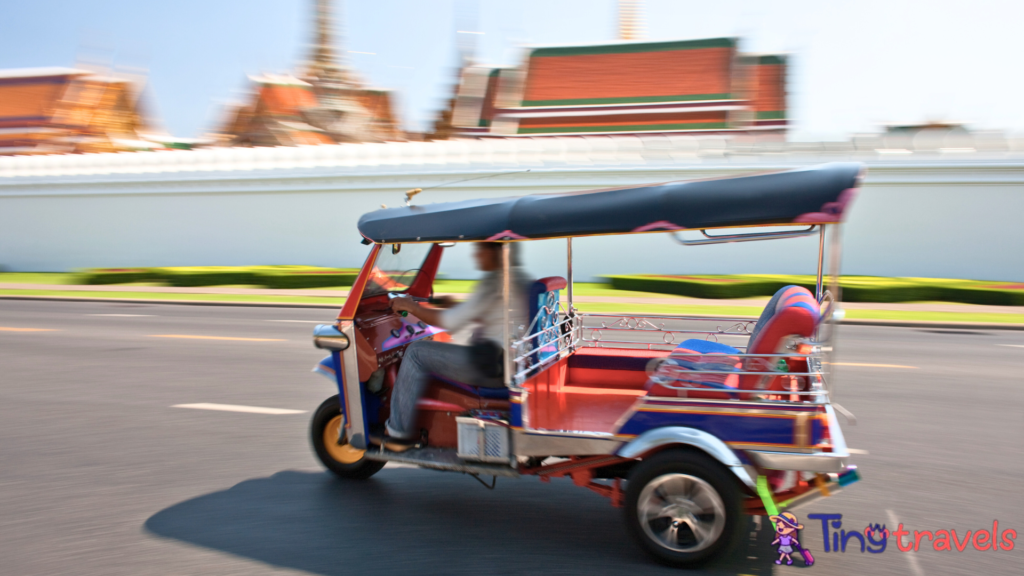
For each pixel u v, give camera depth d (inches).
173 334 426.0
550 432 133.0
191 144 1417.3
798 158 730.8
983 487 168.6
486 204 133.3
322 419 173.6
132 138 1346.0
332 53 1210.0
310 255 921.5
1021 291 558.3
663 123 945.5
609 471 143.5
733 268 709.9
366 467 171.6
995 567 128.6
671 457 124.3
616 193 121.5
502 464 139.6
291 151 912.3
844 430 218.2
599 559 130.8
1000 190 700.7
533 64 1028.5
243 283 762.8
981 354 348.8
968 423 225.0
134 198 988.6
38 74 1212.5
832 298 115.0
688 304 524.1
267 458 190.5
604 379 175.2
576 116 979.9
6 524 149.6
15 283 854.5
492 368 140.5
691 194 115.2
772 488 127.5
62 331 446.3
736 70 940.6
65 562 131.8
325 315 516.7
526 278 148.6
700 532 124.2
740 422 120.9
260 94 1171.9
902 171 721.6
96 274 820.6
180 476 177.3
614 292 621.6
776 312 126.0
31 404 255.1
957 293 576.7
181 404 251.8
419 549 135.3
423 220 139.8
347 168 880.9
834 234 112.6
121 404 253.3
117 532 144.6
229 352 358.3
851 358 338.3
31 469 184.2
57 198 1021.2
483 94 1038.4
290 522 148.5
